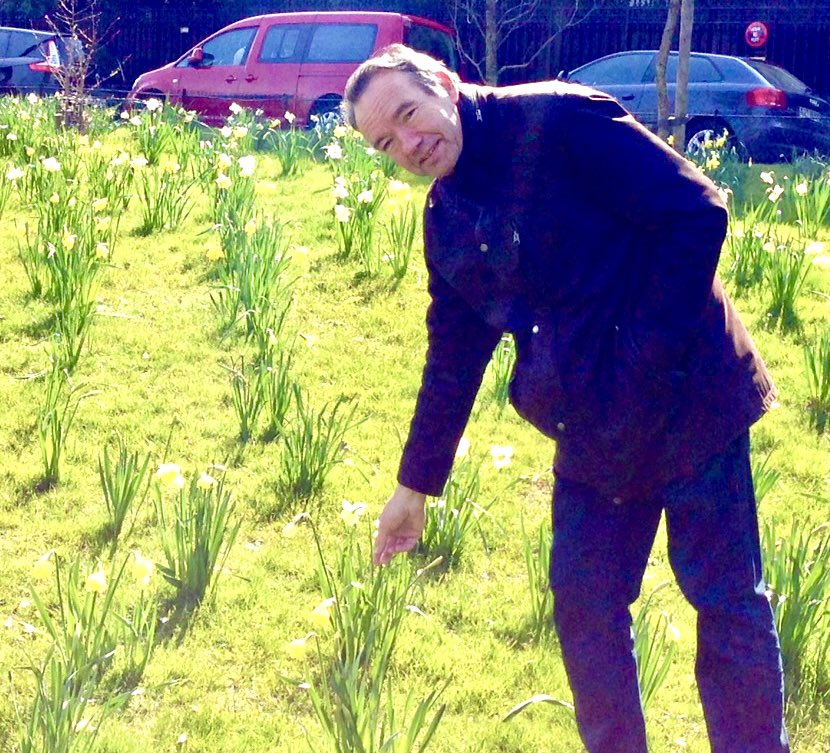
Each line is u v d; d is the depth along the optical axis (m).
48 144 9.18
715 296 2.59
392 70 2.50
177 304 6.44
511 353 5.43
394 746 2.85
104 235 7.00
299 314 6.34
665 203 2.38
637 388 2.48
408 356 5.93
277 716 3.38
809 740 3.33
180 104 15.12
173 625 3.78
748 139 13.31
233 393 5.45
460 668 3.62
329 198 8.44
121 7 25.88
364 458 4.94
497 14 22.16
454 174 2.55
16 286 6.50
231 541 3.97
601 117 2.44
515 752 3.26
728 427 2.56
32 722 2.86
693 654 3.72
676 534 2.68
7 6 25.66
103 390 5.47
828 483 4.80
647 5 22.48
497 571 4.18
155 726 3.32
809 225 7.67
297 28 15.50
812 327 6.24
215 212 7.42
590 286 2.51
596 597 2.71
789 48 21.53
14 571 4.07
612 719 2.70
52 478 4.69
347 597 3.44
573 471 2.69
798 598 3.46
